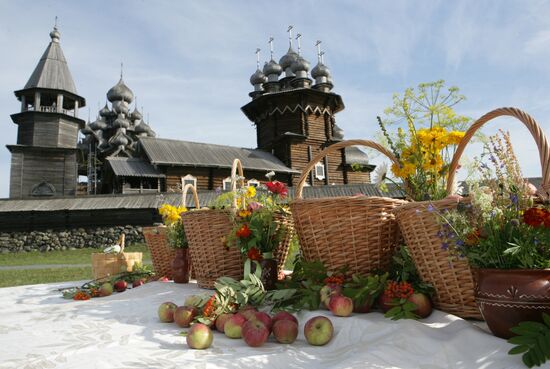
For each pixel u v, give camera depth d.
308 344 2.08
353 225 2.70
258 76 36.56
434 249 2.30
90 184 43.12
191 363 1.72
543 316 1.62
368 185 23.88
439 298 2.34
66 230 21.27
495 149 2.02
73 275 10.26
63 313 2.92
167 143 28.44
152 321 2.59
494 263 1.84
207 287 3.49
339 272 2.68
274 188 3.39
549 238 1.71
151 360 1.76
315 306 2.50
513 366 1.55
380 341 1.91
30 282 9.12
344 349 1.93
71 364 1.71
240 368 1.70
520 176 1.97
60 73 33.19
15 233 20.70
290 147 30.80
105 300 3.57
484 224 1.91
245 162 28.30
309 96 32.22
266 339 2.01
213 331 2.37
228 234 3.29
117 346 2.00
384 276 2.42
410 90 2.99
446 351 1.73
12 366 1.69
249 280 2.81
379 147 2.90
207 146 29.83
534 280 1.70
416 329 1.97
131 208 21.50
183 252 4.13
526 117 2.04
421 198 2.77
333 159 32.97
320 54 37.12
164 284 3.97
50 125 31.25
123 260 4.84
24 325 2.55
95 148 49.41
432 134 2.74
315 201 2.76
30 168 30.53
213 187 27.17
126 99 50.88
